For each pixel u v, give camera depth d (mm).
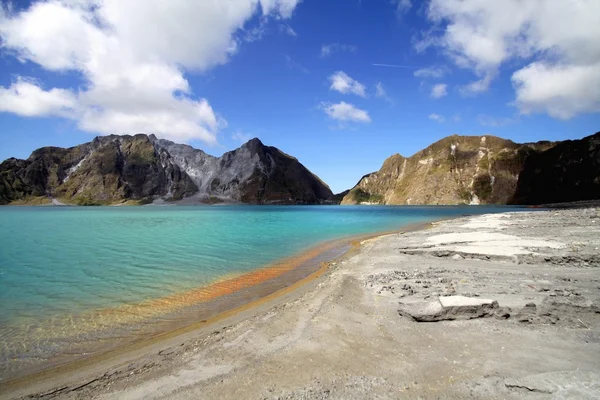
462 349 7016
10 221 71188
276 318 9641
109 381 6695
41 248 28438
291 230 44875
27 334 9797
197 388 6117
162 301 13039
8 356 8359
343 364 6699
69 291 14594
